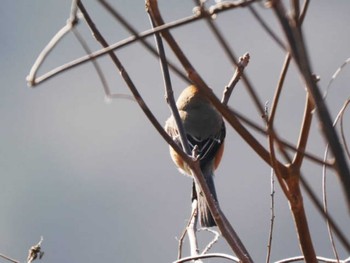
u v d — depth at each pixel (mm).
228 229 5027
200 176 4906
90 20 4883
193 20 3623
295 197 4363
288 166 4320
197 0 3551
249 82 3781
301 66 3178
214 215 4852
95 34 4852
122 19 3764
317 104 3230
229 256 5609
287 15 3201
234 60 3535
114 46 3844
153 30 3750
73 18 3861
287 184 4352
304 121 4246
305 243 4480
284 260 5766
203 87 4008
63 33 3852
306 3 3592
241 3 3471
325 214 3730
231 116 4066
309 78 3201
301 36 3168
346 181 3236
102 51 3867
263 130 3926
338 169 3248
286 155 3916
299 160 4309
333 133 3238
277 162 4262
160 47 4945
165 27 3691
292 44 3170
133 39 3812
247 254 4922
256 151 4160
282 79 3885
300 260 5750
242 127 4098
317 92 3223
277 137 3893
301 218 4430
